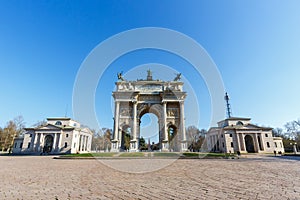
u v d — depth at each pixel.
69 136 77.19
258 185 9.70
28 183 10.32
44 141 78.69
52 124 79.44
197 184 9.98
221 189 8.80
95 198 7.34
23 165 21.80
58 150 74.69
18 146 83.50
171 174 13.76
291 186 9.40
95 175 13.30
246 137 85.88
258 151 79.12
